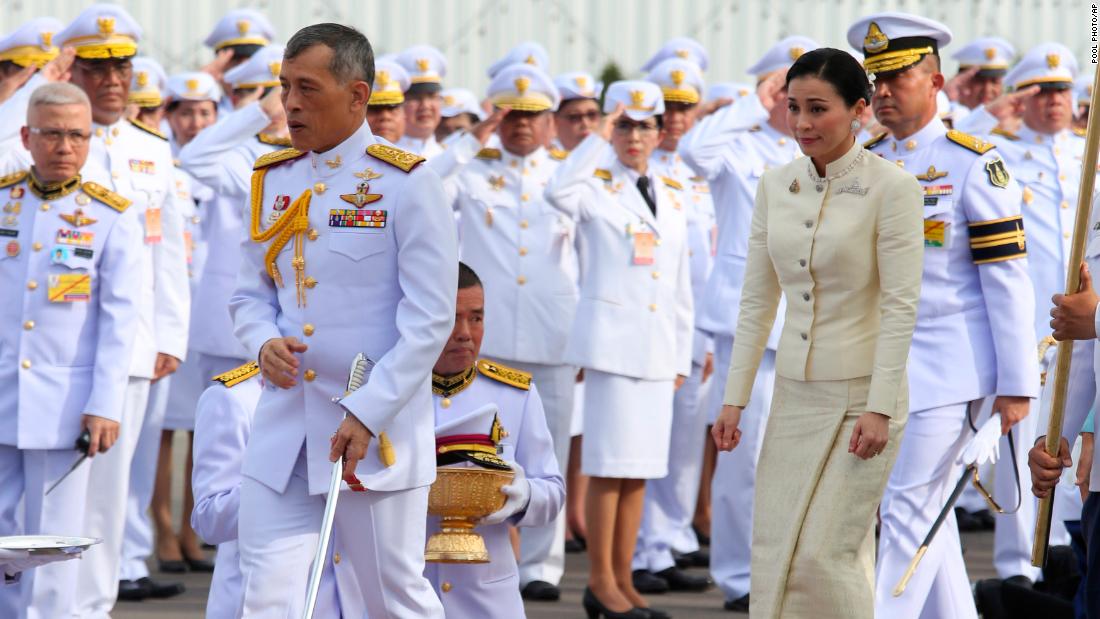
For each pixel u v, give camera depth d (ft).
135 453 47.91
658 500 50.93
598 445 43.91
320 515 28.19
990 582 40.93
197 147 48.49
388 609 28.60
